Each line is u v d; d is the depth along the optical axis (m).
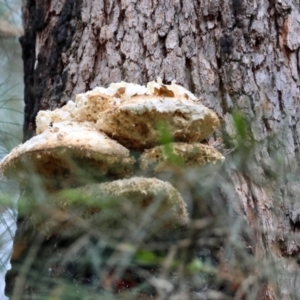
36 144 2.25
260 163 2.39
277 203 2.37
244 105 2.42
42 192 2.27
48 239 2.32
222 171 2.37
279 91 2.44
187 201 2.30
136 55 2.46
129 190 2.22
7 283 2.36
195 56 2.45
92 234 2.26
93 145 2.24
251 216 2.36
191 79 2.44
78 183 2.28
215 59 2.45
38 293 2.30
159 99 2.26
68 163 2.25
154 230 2.26
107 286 2.26
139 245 2.25
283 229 2.36
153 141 2.28
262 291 2.29
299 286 2.32
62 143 2.23
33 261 2.32
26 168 2.27
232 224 2.32
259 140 2.40
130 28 2.47
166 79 2.44
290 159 2.40
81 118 2.32
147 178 2.23
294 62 2.47
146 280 2.26
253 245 2.32
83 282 2.28
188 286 2.25
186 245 2.27
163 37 2.46
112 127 2.28
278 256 2.35
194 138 2.29
